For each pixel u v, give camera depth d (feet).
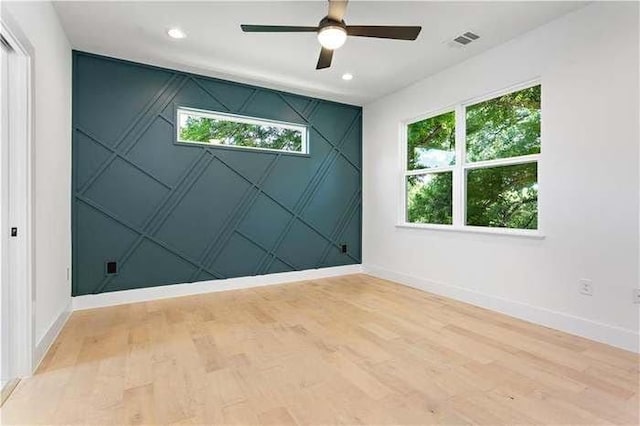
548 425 5.17
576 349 7.88
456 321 9.85
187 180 12.79
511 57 10.36
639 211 7.71
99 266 11.27
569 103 8.96
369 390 6.15
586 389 6.16
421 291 13.39
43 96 7.76
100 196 11.28
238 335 8.79
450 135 12.91
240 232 13.91
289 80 13.61
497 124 11.21
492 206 11.38
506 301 10.49
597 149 8.41
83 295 11.00
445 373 6.77
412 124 14.67
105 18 9.15
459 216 12.35
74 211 10.85
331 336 8.71
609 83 8.19
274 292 13.23
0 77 6.49
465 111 12.28
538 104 10.02
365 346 8.09
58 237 9.13
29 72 6.76
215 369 6.93
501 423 5.23
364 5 8.52
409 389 6.18
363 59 11.68
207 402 5.76
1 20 5.59
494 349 7.89
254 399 5.86
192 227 12.89
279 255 14.85
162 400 5.81
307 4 8.56
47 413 5.43
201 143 13.07
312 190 15.72
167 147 12.41
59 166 9.29
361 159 17.13
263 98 14.42
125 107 11.68
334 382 6.42
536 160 9.93
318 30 7.62
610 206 8.18
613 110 8.13
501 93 10.88
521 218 10.49
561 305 9.12
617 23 8.04
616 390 6.13
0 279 6.42
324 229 16.08
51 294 8.32
